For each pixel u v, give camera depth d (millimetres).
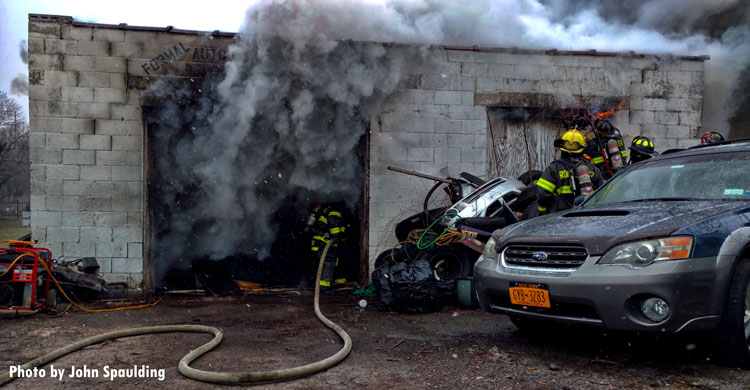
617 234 3533
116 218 7582
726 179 4117
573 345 4367
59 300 7027
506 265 4070
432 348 4438
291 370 3619
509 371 3703
